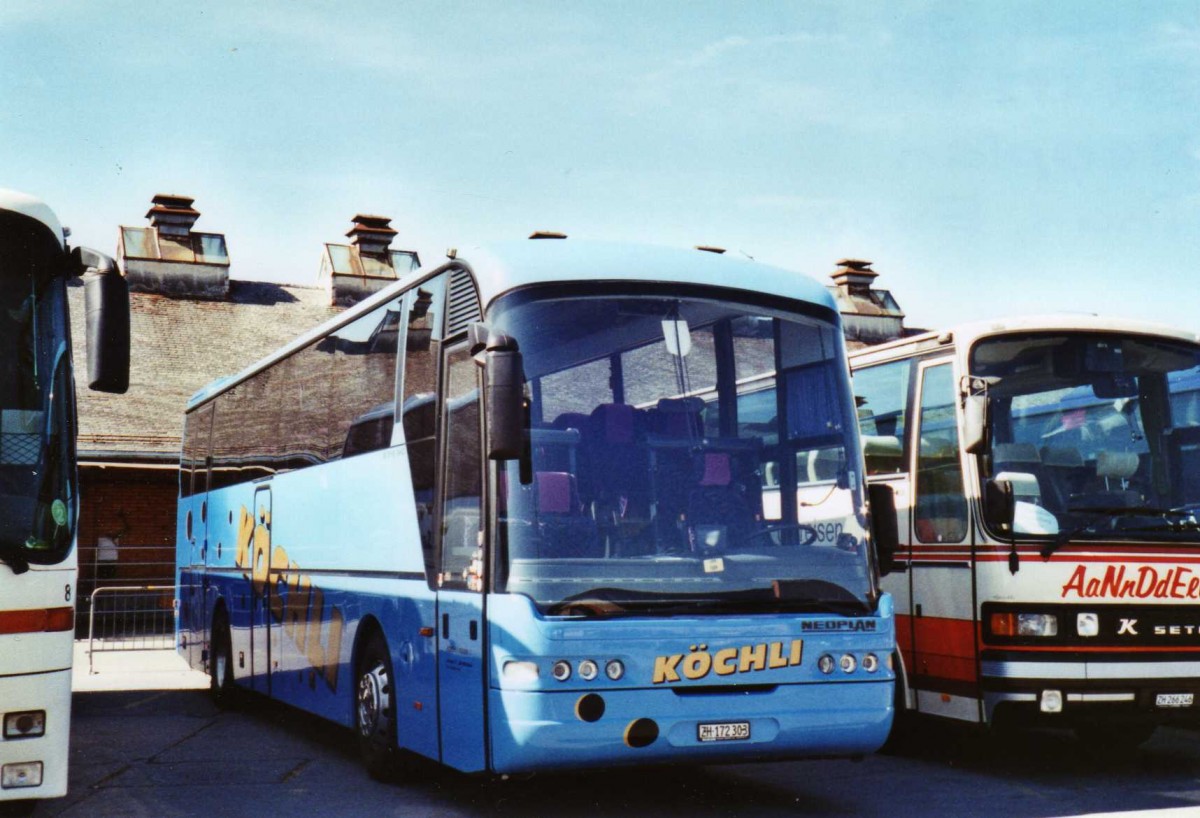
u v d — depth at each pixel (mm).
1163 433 10273
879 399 11117
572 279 8156
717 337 8344
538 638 7312
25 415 6984
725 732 7566
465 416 8219
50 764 6684
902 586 10570
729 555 7844
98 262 7082
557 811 8602
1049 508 9734
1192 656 9648
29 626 6691
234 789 9477
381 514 9680
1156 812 8500
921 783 9656
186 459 17344
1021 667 9391
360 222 36344
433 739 8398
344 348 10984
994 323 10211
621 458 7824
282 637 12141
